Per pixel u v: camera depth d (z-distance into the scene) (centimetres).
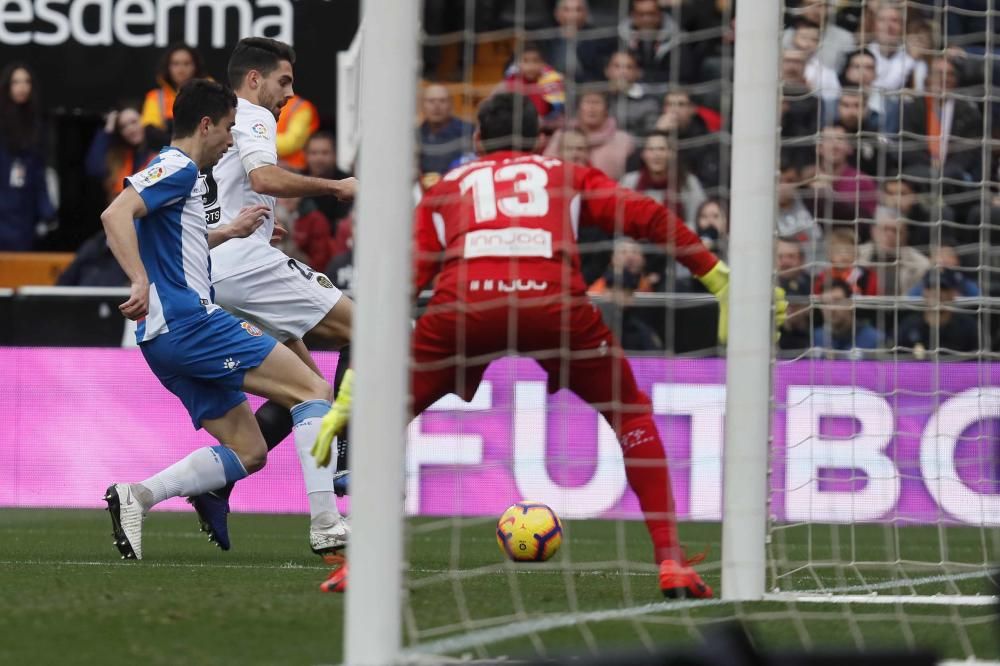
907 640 1390
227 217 2267
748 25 1631
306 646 1261
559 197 1628
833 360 3148
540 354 1652
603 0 3894
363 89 1215
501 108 1661
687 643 1328
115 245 1948
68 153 4159
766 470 1648
